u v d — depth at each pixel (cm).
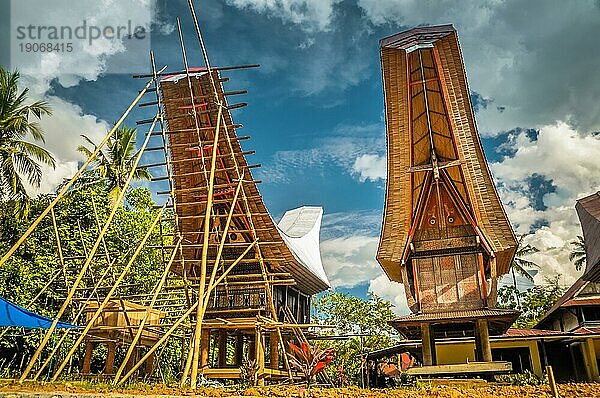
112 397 877
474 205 1650
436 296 1645
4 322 1481
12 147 2222
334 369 2305
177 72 1712
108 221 1444
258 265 1928
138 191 3072
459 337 2105
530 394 984
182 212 1934
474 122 1666
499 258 1716
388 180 1750
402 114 1731
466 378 1550
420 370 1486
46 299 2178
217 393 979
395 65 1725
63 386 1031
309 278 2217
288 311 1973
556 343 2292
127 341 1766
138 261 2538
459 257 1669
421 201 1723
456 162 1662
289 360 1748
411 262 1725
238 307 1883
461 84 1667
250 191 1833
